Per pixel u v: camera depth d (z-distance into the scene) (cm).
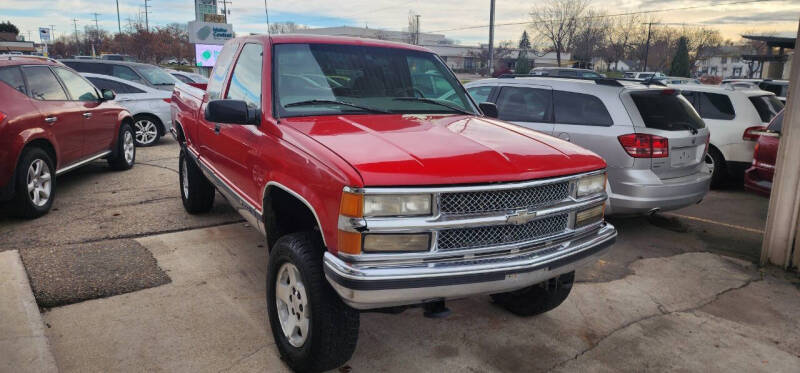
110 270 429
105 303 377
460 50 8375
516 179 269
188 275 429
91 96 738
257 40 405
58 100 638
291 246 287
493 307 401
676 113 558
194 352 322
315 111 350
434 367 319
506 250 271
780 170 479
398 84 394
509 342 351
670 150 530
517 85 646
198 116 498
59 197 657
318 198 268
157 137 1112
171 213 593
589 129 555
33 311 346
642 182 521
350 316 277
